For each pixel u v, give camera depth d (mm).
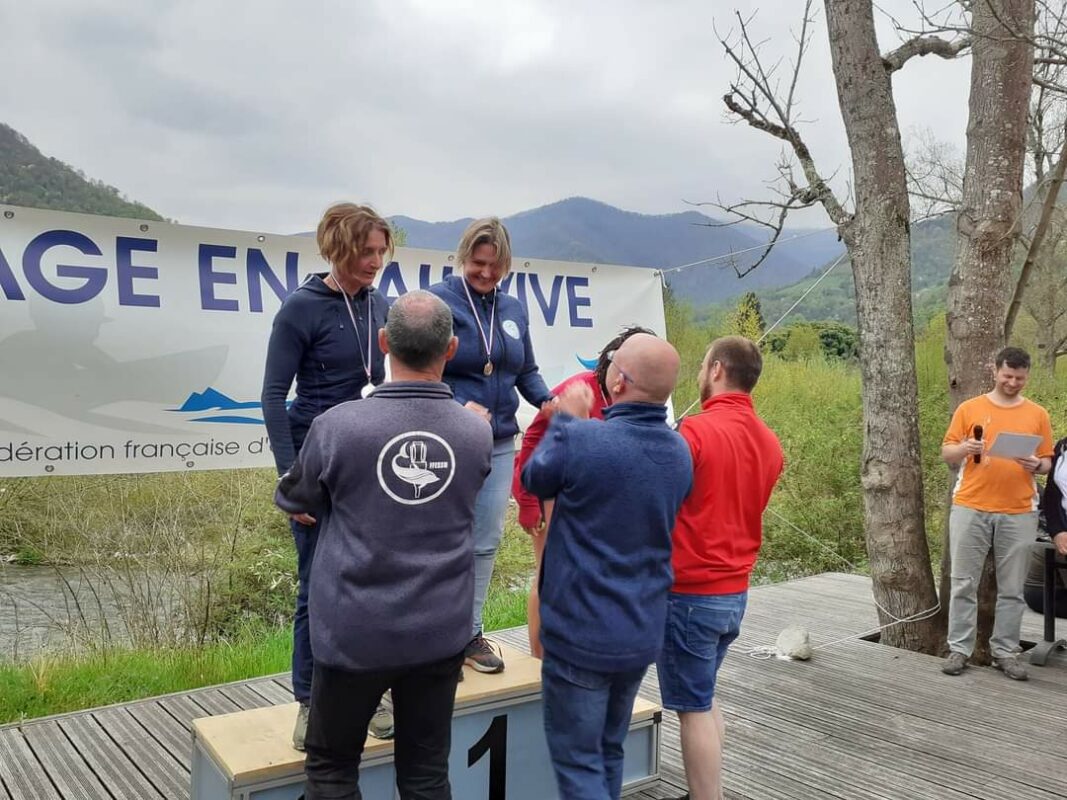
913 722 3609
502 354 2758
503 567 7520
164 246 3951
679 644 2350
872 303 4668
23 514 6090
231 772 2115
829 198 4801
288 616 6230
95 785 2896
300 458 1810
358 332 2303
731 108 4949
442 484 1791
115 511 6055
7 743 3248
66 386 3729
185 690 3979
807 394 11703
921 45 4590
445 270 4828
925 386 10570
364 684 1747
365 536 1725
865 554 8547
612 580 2008
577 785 2029
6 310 3604
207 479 6285
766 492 2420
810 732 3490
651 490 2020
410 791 1864
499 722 2557
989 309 4547
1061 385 11539
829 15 4641
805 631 4613
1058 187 4387
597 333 5434
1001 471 4152
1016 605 4219
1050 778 3076
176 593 6008
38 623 5914
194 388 4020
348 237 2189
